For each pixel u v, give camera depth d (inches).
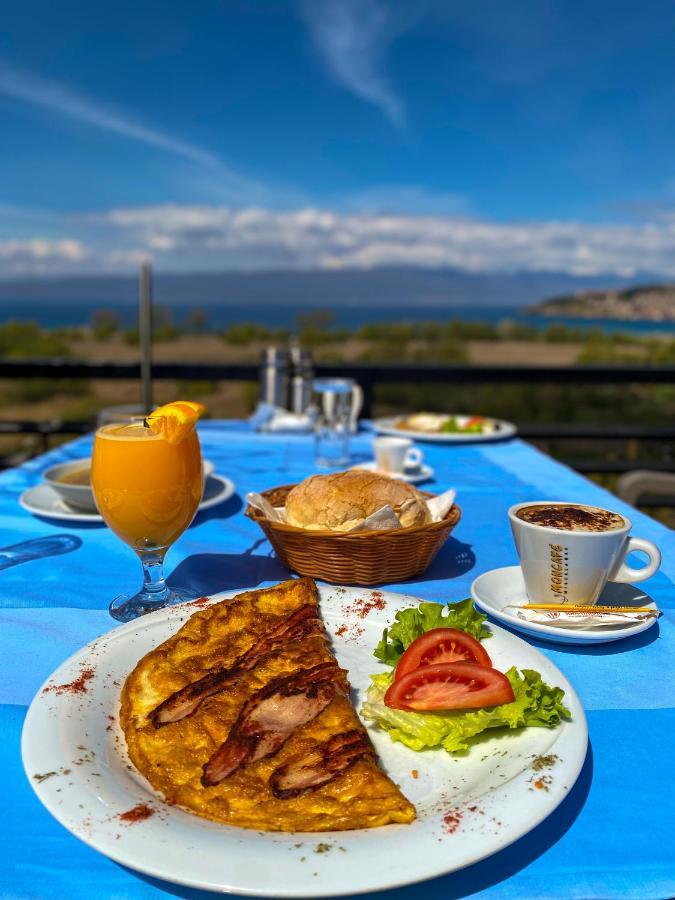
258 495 42.1
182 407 34.9
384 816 18.5
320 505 40.3
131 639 29.1
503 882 17.6
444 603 36.2
